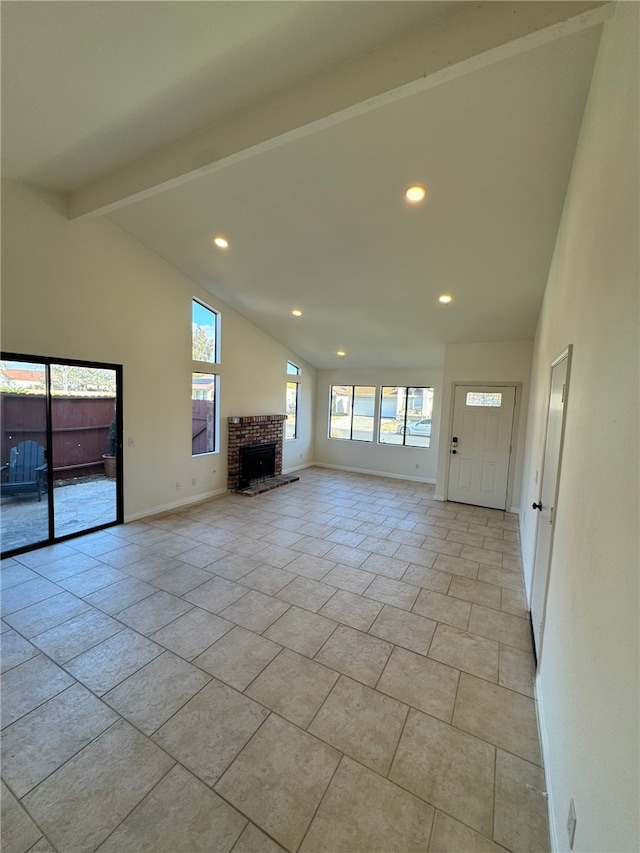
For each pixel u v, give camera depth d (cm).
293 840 138
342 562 370
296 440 799
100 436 432
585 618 125
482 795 155
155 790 154
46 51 184
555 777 145
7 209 333
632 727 77
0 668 219
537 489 300
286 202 322
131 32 172
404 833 141
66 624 261
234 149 238
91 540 406
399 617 279
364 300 484
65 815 145
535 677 222
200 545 401
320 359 781
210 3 156
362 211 317
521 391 541
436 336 564
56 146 276
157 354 480
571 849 114
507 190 270
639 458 86
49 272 365
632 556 86
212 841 137
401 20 167
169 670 220
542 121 213
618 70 129
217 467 592
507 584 333
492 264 364
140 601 292
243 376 627
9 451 361
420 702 202
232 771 163
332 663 229
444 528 474
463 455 584
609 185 134
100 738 177
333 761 168
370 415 789
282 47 182
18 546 371
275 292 507
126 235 430
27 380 366
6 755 167
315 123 206
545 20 147
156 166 285
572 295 203
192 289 519
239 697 202
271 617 275
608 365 121
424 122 227
